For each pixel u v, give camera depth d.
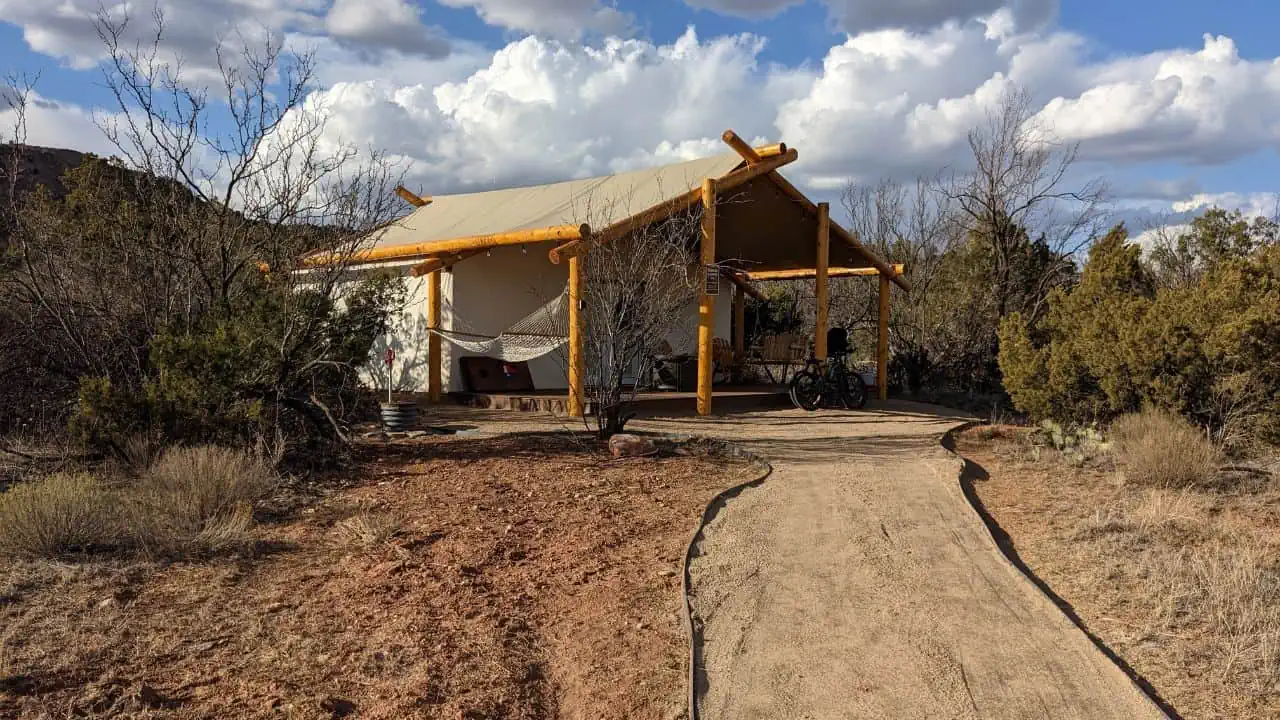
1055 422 10.82
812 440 10.64
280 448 8.15
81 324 9.12
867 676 4.10
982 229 20.06
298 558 5.93
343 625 4.75
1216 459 8.70
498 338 12.82
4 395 9.22
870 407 14.85
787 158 13.34
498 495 7.59
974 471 9.15
